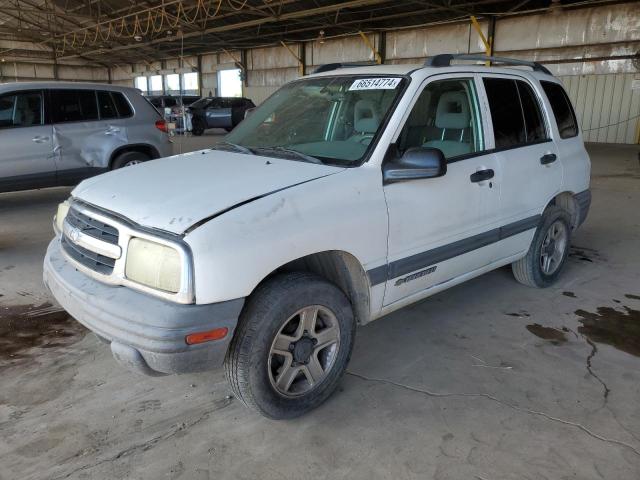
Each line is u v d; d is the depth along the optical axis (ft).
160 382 10.06
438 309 13.42
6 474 7.57
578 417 8.98
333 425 8.78
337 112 10.87
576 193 14.76
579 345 11.58
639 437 8.46
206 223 7.47
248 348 7.87
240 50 92.63
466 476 7.63
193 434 8.54
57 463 7.82
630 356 11.10
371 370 10.52
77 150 24.44
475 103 11.64
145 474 7.64
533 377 10.26
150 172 9.93
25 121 23.16
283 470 7.75
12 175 22.97
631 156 44.45
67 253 9.09
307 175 8.93
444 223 10.49
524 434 8.54
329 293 8.70
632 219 22.98
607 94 54.34
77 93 24.50
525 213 12.83
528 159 12.67
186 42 85.35
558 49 56.90
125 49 94.89
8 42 104.99
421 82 10.32
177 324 7.14
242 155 10.61
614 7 52.11
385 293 9.75
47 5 81.92
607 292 14.61
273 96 12.95
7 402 9.33
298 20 66.23
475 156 11.35
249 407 8.45
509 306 13.61
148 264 7.50
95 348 11.35
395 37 71.15
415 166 9.12
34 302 13.73
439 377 10.26
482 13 57.88
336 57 78.79
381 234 9.27
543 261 14.46
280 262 7.87
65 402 9.35
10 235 20.13
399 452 8.14
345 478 7.61
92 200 9.00
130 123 25.98
